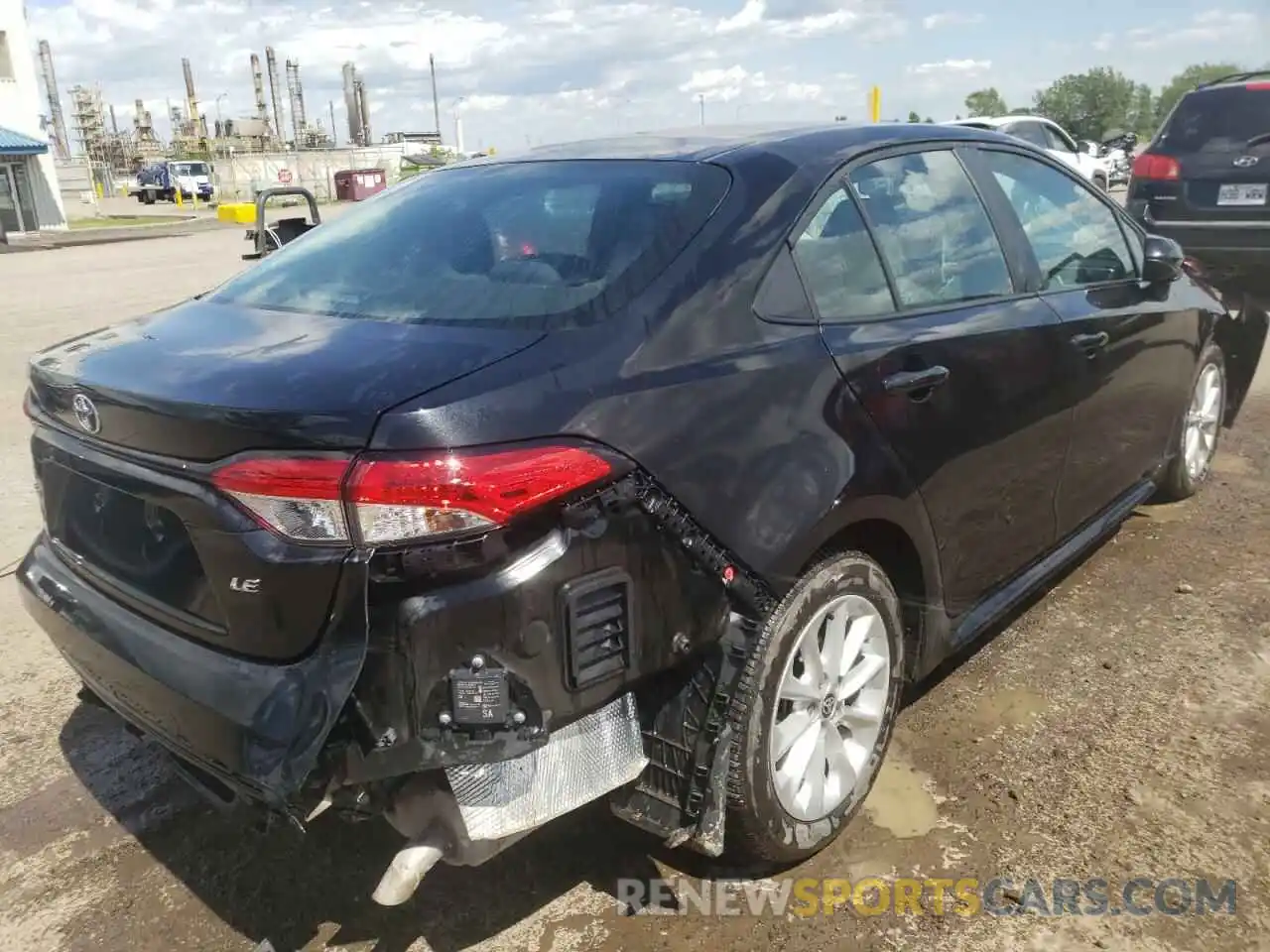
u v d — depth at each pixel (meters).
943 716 3.31
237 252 23.03
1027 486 3.38
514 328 2.28
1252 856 2.65
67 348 2.71
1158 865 2.63
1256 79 8.79
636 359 2.24
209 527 2.09
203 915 2.60
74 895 2.68
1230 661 3.60
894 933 2.44
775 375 2.45
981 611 3.34
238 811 2.35
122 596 2.44
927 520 2.87
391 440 1.94
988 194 3.41
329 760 1.98
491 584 1.98
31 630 4.22
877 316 2.82
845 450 2.56
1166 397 4.37
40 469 2.76
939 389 2.87
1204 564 4.38
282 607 2.03
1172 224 9.07
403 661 1.95
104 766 3.27
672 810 2.33
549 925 2.51
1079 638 3.80
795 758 2.58
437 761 1.98
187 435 2.11
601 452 2.10
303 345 2.32
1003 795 2.91
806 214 2.71
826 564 2.55
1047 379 3.36
